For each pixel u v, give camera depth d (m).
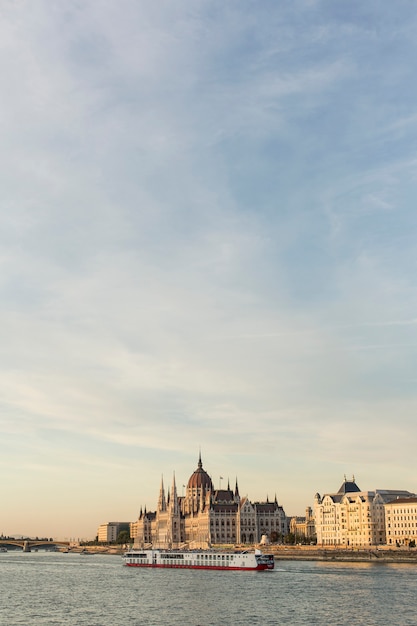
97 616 189.38
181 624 175.38
